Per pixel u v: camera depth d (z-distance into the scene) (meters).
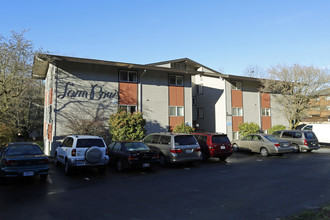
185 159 12.10
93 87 18.61
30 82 18.94
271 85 27.64
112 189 7.92
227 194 7.17
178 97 22.44
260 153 16.98
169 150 12.16
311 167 12.09
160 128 21.20
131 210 5.80
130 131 17.09
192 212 5.62
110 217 5.34
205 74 23.56
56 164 12.63
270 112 29.77
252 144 17.39
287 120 31.31
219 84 26.78
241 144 18.31
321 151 19.83
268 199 6.62
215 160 14.89
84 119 17.17
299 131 19.06
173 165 12.98
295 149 18.88
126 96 19.94
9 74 16.47
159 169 11.83
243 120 27.22
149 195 7.15
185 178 9.64
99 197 6.97
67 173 10.37
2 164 8.59
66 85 17.61
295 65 26.97
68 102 17.56
